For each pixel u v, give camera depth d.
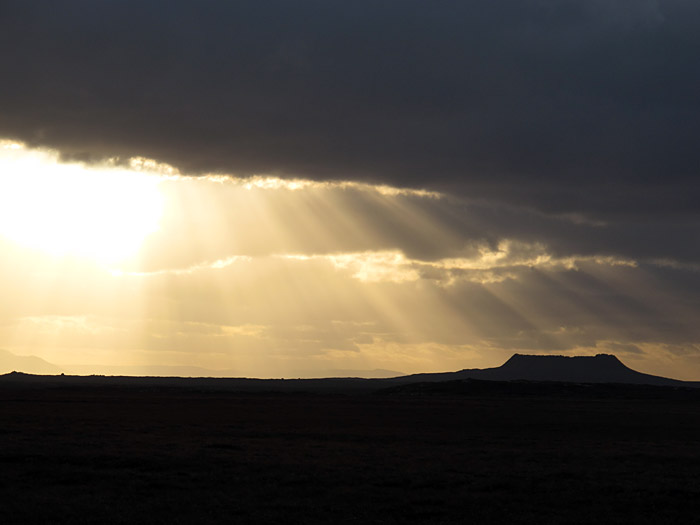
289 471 44.75
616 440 73.44
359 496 37.44
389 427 87.00
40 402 137.88
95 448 53.38
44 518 30.98
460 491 39.66
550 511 35.09
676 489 40.50
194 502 34.97
